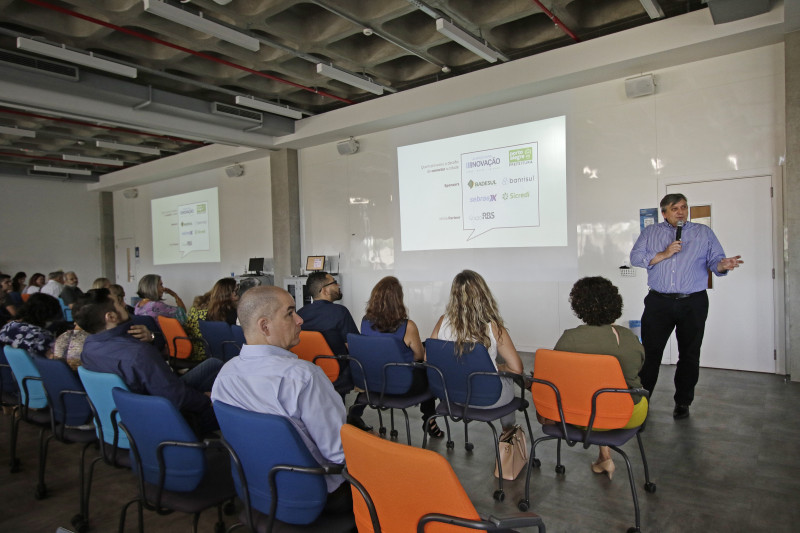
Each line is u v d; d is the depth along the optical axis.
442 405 2.57
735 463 2.62
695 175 4.88
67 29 4.93
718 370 4.71
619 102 5.29
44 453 2.53
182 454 1.62
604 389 1.97
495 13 4.76
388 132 7.21
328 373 2.99
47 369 2.32
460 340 2.38
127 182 11.34
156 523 2.25
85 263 12.24
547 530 2.06
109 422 2.01
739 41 4.40
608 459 2.53
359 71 6.14
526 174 5.93
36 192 11.45
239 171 9.33
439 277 6.72
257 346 1.58
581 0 5.00
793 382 4.19
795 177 4.15
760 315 4.58
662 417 3.38
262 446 1.41
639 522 2.01
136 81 6.58
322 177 8.09
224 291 4.01
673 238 3.31
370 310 2.96
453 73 6.30
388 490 1.19
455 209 6.54
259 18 4.64
